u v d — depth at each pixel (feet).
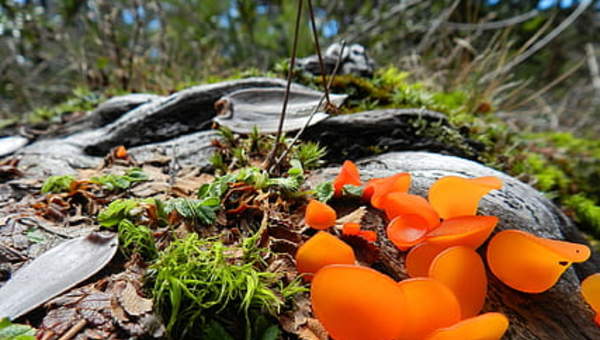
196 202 0.38
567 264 0.31
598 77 1.57
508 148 0.77
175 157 0.54
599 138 1.37
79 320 0.26
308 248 0.31
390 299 0.25
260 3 1.69
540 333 0.30
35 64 1.42
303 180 0.44
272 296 0.28
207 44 1.36
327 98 0.43
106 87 1.13
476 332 0.24
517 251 0.31
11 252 0.33
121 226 0.35
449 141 0.59
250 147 0.53
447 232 0.31
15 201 0.42
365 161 0.52
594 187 0.87
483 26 1.31
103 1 1.18
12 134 0.74
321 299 0.26
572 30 1.86
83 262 0.32
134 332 0.26
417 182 0.44
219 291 0.28
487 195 0.42
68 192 0.43
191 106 0.62
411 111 0.60
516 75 1.73
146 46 1.39
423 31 1.55
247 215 0.39
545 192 0.70
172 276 0.28
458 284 0.29
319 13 1.67
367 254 0.36
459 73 1.14
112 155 0.55
